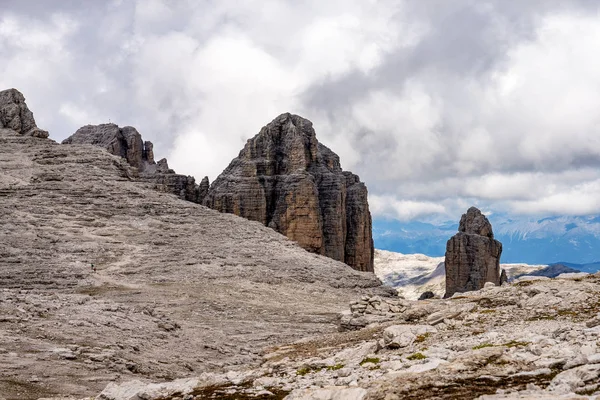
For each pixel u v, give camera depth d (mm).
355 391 20609
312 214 151875
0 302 45938
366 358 30562
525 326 35062
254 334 58625
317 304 80812
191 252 101688
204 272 92312
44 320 44156
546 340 27125
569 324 32969
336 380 24938
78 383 32781
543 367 21531
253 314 71000
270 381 26219
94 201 119688
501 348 24828
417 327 37188
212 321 64938
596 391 17531
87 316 47344
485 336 31734
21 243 95938
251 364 43062
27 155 141125
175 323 55344
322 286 94438
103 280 83812
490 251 157875
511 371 21438
